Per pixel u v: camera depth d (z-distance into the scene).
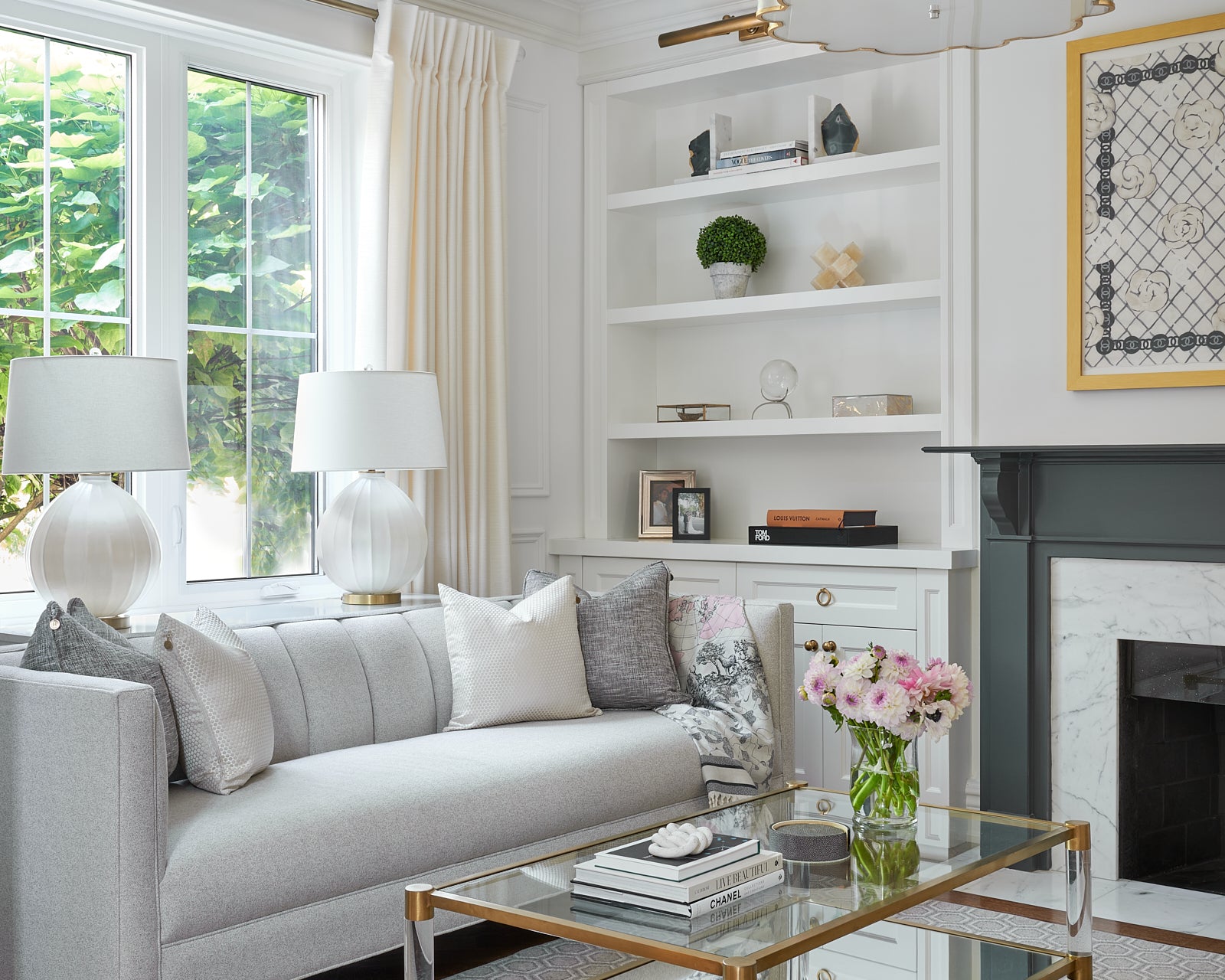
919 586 4.15
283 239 4.26
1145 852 3.94
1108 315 3.90
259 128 4.19
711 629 3.85
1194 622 3.69
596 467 5.12
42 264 3.66
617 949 2.02
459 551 4.45
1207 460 3.63
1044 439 4.05
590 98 5.13
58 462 3.00
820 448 4.92
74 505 3.19
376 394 3.69
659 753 3.35
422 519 3.92
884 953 2.65
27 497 3.63
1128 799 3.87
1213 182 3.73
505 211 4.62
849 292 4.50
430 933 2.23
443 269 4.38
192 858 2.38
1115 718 3.83
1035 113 4.05
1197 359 3.76
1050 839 2.59
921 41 2.43
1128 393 3.89
